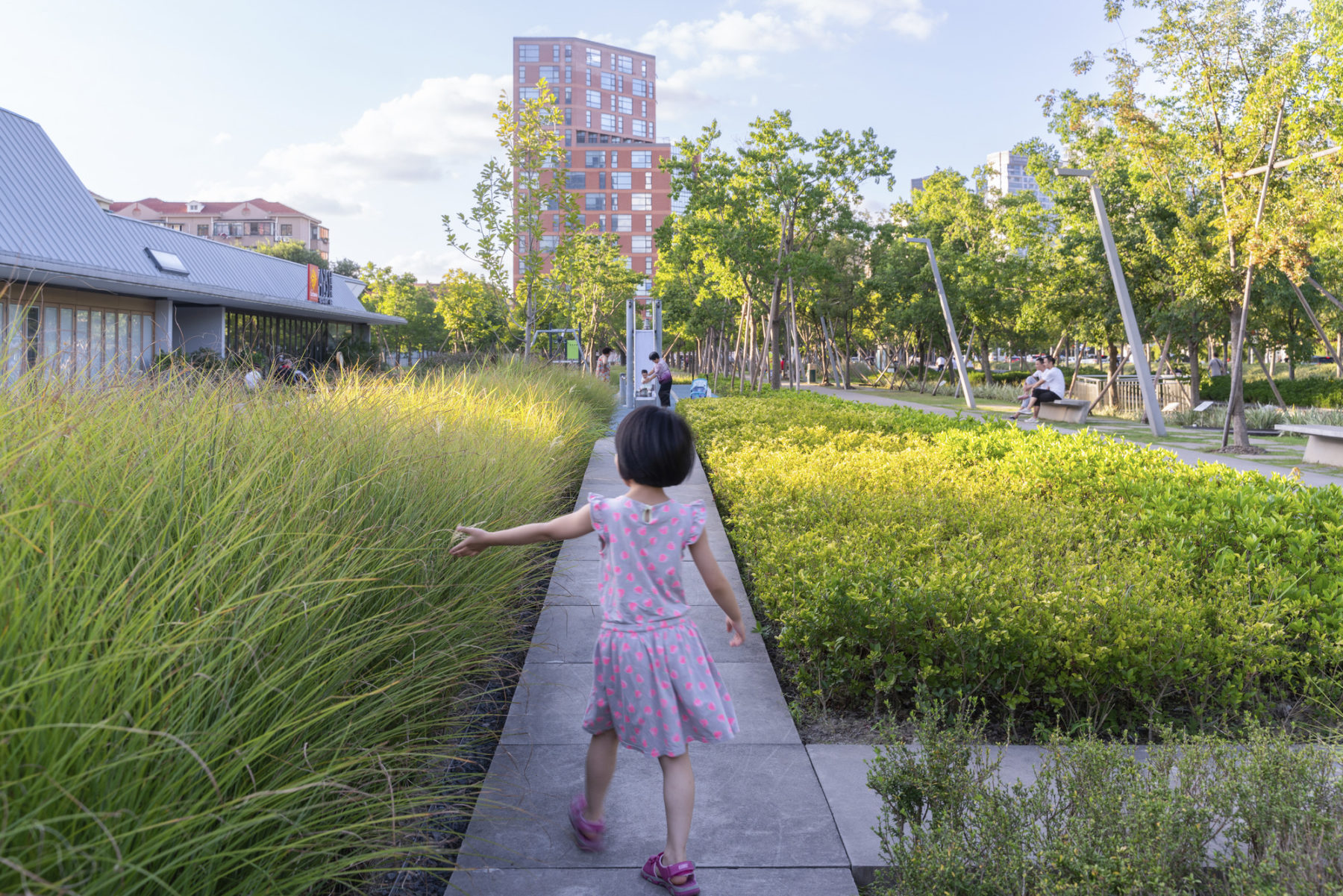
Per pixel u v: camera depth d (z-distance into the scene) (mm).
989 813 2277
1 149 18391
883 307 48250
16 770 1559
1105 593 3988
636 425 2611
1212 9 15195
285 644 2322
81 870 1564
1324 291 18000
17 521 2014
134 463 2688
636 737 2527
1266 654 3717
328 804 2131
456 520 3881
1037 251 29234
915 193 46469
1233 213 15867
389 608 3023
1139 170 18969
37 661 1746
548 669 4301
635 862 2707
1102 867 2098
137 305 20250
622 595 2568
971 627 3717
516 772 3270
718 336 59875
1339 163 14211
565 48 115000
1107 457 7742
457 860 2689
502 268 20109
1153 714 3672
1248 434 19641
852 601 3867
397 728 2680
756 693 4090
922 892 2258
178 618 2141
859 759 3434
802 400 17906
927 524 5344
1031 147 27938
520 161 19688
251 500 2795
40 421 2674
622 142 119625
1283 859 2102
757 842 2814
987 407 30688
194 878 1841
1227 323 24922
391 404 5305
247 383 4367
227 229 118438
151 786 1793
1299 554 4812
